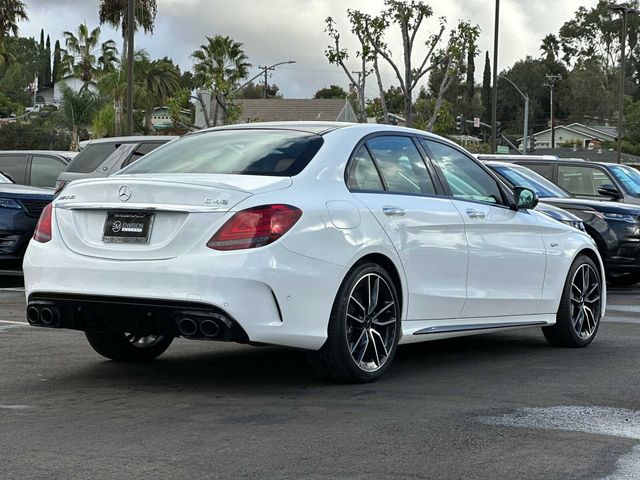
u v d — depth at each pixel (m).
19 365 6.66
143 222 5.60
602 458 4.46
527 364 7.04
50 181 15.92
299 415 5.19
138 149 12.87
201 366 6.70
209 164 6.10
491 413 5.33
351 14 28.34
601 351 7.75
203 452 4.44
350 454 4.46
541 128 112.38
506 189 7.42
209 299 5.32
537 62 114.94
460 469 4.26
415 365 6.91
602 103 108.94
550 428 5.00
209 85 38.78
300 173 5.85
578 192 15.53
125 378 6.23
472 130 110.38
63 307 5.76
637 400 5.78
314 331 5.67
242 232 5.41
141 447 4.51
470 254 6.82
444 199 6.75
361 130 6.42
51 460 4.28
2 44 57.44
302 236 5.57
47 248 5.89
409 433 4.86
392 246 6.15
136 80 59.47
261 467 4.22
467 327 6.86
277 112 68.31
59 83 61.50
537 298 7.53
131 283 5.50
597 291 8.16
